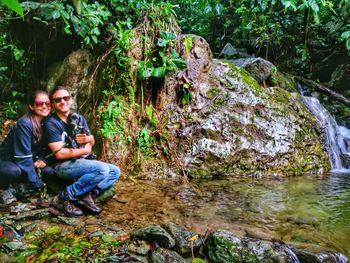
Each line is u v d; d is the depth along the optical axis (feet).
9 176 10.03
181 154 14.65
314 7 18.42
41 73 18.67
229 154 14.97
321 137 16.96
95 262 7.57
